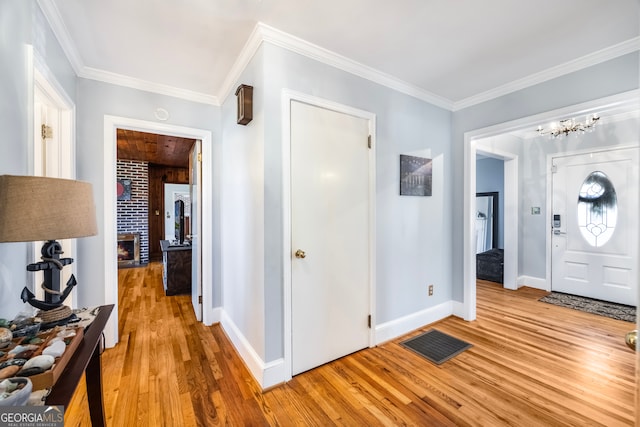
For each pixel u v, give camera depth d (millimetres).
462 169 3064
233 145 2494
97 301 2354
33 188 977
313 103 2053
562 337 2604
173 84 2623
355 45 2029
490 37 1954
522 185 4422
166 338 2594
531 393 1796
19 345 919
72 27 1813
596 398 1746
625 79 2012
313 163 2066
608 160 3621
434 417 1591
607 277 3639
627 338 761
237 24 1801
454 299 3152
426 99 2863
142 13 1688
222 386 1865
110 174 2398
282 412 1627
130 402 1696
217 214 2969
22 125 1320
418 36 1940
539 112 2463
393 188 2594
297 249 1988
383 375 1993
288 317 1931
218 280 2973
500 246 5262
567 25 1827
